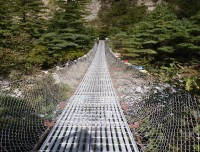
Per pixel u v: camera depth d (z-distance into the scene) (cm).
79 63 1245
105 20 6744
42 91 602
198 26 1375
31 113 482
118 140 359
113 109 530
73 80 888
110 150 326
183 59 1303
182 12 2061
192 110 331
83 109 530
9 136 353
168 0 3047
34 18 1997
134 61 1419
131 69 1025
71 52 1706
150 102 502
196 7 2061
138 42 1485
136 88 692
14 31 1466
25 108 480
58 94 642
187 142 325
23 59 988
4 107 436
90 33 2809
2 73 891
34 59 1141
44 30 1936
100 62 1595
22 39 1180
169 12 1766
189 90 387
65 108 536
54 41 1644
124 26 3528
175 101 375
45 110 507
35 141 359
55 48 1569
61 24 2034
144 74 791
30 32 1822
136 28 1722
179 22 1499
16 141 342
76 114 490
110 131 396
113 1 7744
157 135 375
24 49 1189
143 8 5291
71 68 1014
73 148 329
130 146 346
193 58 1252
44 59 1342
